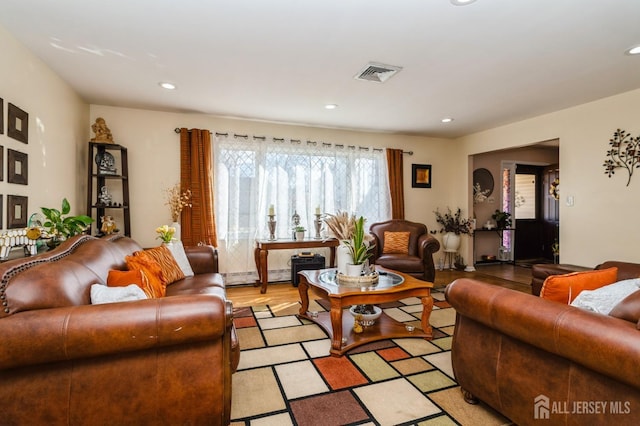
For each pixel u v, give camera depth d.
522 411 1.40
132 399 1.26
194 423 1.33
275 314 3.25
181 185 4.14
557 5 1.92
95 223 3.76
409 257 4.24
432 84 3.19
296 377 2.04
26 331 1.09
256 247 4.40
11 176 2.21
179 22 2.12
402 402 1.78
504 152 6.30
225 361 1.37
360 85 3.22
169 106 3.91
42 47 2.44
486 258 6.15
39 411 1.18
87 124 3.75
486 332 1.60
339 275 2.78
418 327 2.89
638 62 2.70
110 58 2.63
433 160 5.68
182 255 2.98
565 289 1.48
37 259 1.43
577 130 3.85
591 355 1.10
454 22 2.10
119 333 1.17
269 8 1.96
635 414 1.03
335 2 1.90
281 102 3.76
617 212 3.48
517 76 3.00
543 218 6.66
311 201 4.80
